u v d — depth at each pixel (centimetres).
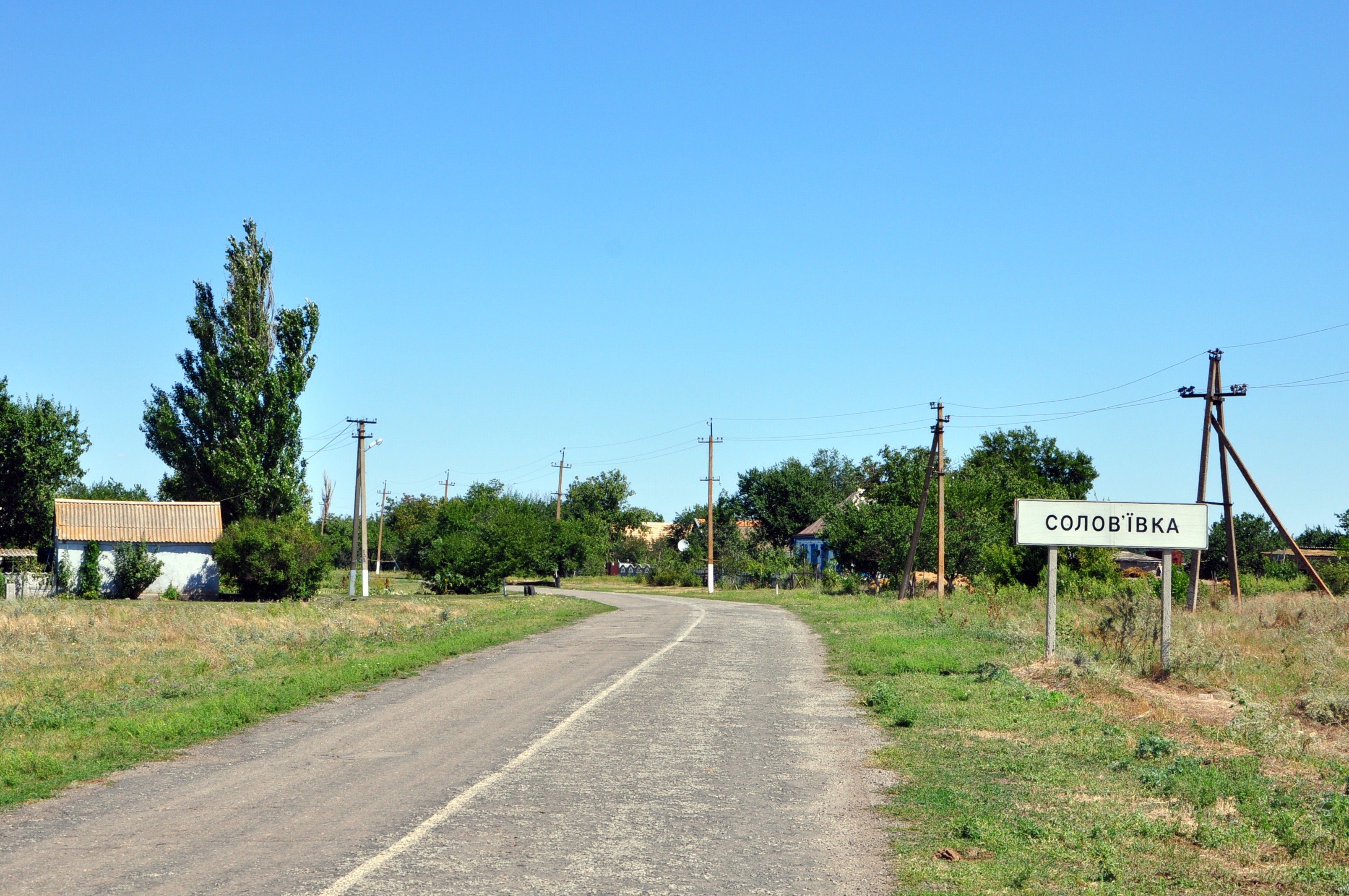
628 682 1669
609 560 10594
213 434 4978
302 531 4706
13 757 1008
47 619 2748
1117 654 1969
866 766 1016
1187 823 809
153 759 1040
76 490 7062
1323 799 878
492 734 1183
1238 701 1495
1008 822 800
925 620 3089
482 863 677
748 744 1126
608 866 673
